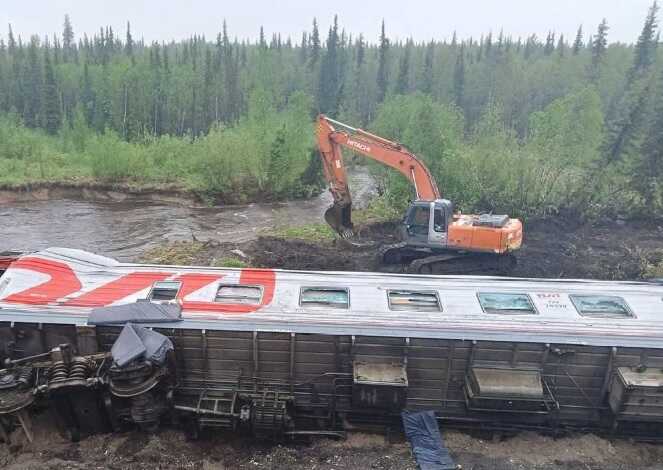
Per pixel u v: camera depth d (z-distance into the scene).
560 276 18.50
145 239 25.17
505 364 9.70
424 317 9.88
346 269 18.73
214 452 9.20
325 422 10.04
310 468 8.74
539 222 26.11
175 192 34.34
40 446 9.12
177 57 76.19
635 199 27.78
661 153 26.45
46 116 54.41
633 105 27.03
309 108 45.75
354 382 9.22
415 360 9.73
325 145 20.75
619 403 9.27
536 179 27.03
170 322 9.55
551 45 89.25
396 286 10.79
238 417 9.31
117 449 9.04
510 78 61.00
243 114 59.81
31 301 9.85
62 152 43.84
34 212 30.47
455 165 27.03
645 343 9.45
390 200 27.64
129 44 82.38
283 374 9.86
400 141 31.45
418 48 90.31
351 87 70.75
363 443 9.55
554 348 9.52
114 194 34.53
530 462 9.05
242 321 9.62
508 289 10.77
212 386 9.90
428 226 17.86
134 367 8.54
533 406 9.40
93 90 58.69
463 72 66.00
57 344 9.63
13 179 34.00
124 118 53.09
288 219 29.62
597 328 9.73
